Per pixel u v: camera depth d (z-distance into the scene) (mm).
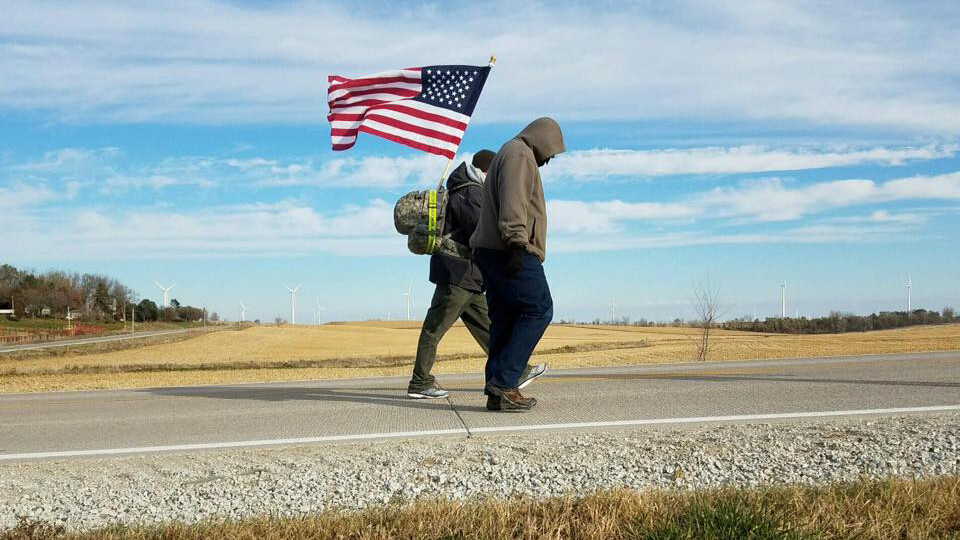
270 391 8305
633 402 6457
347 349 46531
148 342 58938
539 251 5793
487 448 4770
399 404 6867
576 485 3910
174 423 6238
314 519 3309
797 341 32188
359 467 4465
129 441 5496
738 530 2938
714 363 10461
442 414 6168
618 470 4172
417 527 3119
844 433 4902
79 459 4988
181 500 3951
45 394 8914
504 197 5430
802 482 3730
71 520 3668
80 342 73875
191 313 184625
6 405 7930
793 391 6844
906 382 7227
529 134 5707
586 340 50250
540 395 7062
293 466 4566
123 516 3697
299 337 65562
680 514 3141
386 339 62344
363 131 8164
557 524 3084
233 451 5074
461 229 6758
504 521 3117
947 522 3014
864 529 2936
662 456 4457
